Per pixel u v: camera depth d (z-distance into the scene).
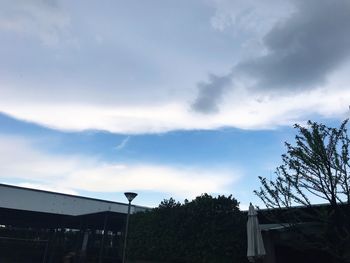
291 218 11.35
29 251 25.78
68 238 25.58
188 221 14.62
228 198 14.14
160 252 15.62
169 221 15.65
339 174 10.29
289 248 14.10
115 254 21.81
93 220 24.03
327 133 10.54
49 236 26.50
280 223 11.44
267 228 13.64
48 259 25.69
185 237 14.66
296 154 10.68
